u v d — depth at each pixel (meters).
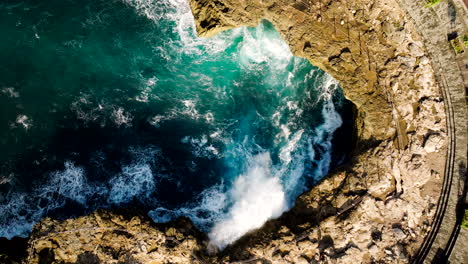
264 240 19.39
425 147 19.11
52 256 18.06
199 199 21.00
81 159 20.69
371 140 19.97
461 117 18.81
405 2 19.30
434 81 19.52
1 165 20.19
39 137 20.58
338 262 18.66
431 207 18.91
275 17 19.94
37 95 20.86
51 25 21.44
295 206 20.50
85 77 21.36
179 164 21.27
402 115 19.66
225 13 19.98
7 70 20.80
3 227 19.98
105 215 18.59
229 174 21.53
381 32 19.97
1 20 21.09
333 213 19.30
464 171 18.61
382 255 18.77
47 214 20.22
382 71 19.83
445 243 18.25
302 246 18.98
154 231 18.80
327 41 19.89
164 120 21.62
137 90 21.64
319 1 19.80
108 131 21.11
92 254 18.20
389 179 19.33
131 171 20.88
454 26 18.72
